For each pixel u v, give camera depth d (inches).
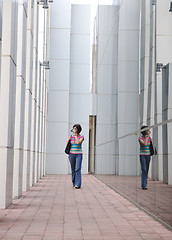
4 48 264.4
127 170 341.4
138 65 322.7
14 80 287.7
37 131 543.5
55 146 782.5
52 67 796.0
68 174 776.9
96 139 700.0
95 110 760.3
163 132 207.3
